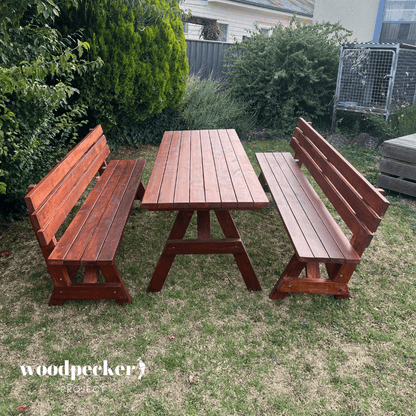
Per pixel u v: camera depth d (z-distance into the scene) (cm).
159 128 690
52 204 256
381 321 266
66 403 204
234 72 862
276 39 810
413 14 912
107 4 511
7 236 379
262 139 765
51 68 316
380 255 353
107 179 383
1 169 328
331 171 315
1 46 325
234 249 283
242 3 1277
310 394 210
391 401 206
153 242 369
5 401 205
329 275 284
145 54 576
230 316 269
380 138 683
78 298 272
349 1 1016
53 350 240
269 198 482
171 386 214
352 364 231
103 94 543
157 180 301
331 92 812
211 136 443
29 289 299
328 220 296
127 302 279
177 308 277
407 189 466
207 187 284
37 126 371
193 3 1196
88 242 267
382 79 750
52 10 320
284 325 262
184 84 671
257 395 209
